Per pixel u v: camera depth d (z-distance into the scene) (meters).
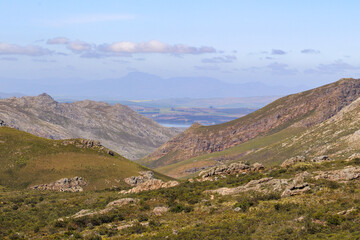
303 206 49.41
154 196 70.19
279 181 61.75
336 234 38.97
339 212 44.31
